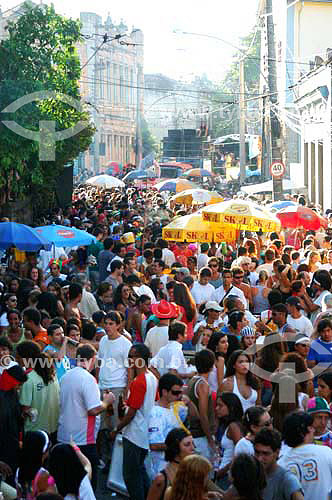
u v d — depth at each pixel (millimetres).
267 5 46094
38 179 41906
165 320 17031
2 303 19656
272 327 18078
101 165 147875
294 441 11117
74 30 41188
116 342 15570
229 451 12336
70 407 13516
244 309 18922
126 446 13828
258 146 94312
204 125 125312
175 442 10406
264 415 11531
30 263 24969
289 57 78000
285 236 33938
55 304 18625
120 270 23547
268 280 23094
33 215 50031
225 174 103625
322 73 55062
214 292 22219
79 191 80750
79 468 10000
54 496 8938
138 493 13766
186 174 76250
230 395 12547
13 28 40812
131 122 162750
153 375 14070
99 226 35438
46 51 40656
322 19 78188
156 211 46688
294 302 18453
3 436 12984
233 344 15586
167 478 10383
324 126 57812
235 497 9320
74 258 27719
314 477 10977
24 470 10477
